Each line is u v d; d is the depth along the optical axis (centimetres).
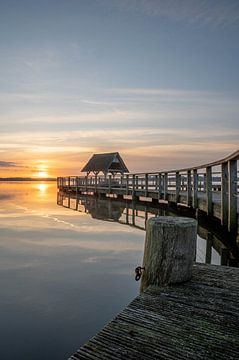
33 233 1084
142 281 343
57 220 1427
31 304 467
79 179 3303
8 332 383
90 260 721
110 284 552
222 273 367
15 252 802
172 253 328
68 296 497
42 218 1505
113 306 457
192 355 206
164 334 231
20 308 453
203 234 941
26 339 367
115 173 3478
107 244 898
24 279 582
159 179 1777
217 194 1407
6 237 1009
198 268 387
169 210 1641
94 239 973
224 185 759
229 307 276
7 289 529
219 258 638
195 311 268
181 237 329
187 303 283
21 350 343
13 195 3778
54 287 539
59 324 403
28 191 5284
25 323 407
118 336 228
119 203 2345
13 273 621
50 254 780
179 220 346
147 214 1630
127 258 739
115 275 605
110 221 1388
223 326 243
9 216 1582
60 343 357
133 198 2158
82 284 553
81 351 211
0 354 335
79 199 2788
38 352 339
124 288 532
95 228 1189
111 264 685
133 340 223
